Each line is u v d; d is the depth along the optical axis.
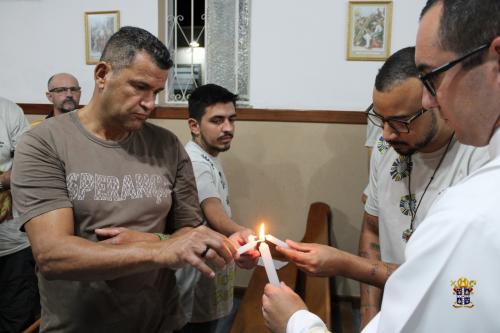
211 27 3.01
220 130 1.93
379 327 0.61
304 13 2.79
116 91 1.01
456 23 0.58
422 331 0.57
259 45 2.87
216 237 0.95
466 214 0.54
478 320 0.53
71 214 1.01
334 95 2.82
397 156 1.27
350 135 2.81
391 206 1.28
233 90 3.03
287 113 2.84
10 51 3.19
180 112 2.95
